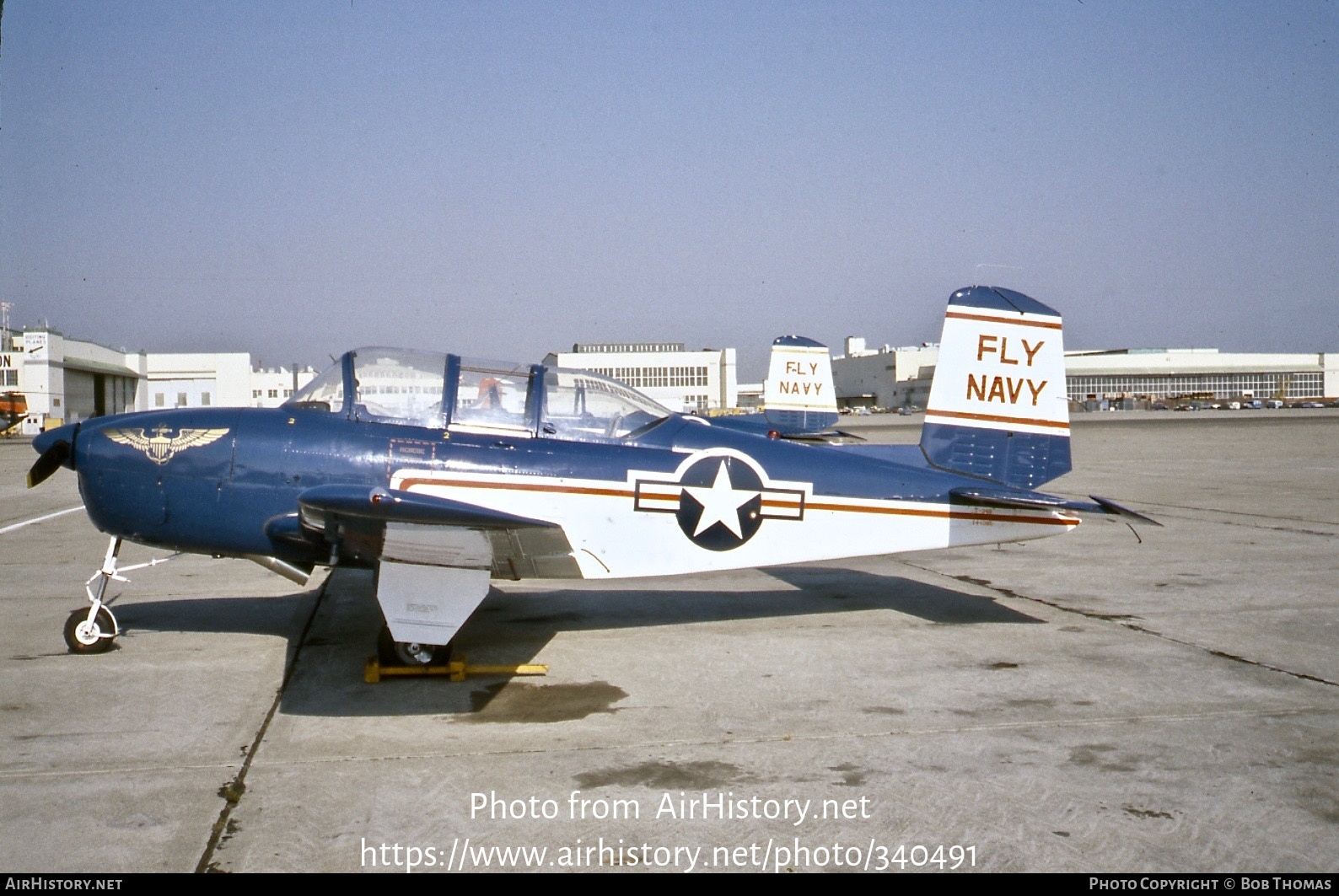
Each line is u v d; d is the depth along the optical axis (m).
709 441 7.03
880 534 7.25
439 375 6.75
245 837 3.64
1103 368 110.38
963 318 7.47
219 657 6.39
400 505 5.38
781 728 4.94
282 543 6.39
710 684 5.76
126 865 3.41
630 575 6.87
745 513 7.00
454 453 6.58
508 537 6.02
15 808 3.89
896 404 114.88
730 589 9.04
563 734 4.86
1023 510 7.45
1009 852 3.55
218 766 4.38
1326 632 7.15
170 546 6.60
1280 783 4.19
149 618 7.60
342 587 9.02
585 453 6.75
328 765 4.40
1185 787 4.14
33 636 6.96
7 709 5.22
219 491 6.39
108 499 6.43
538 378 6.86
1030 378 7.53
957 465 7.46
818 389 22.14
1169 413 80.19
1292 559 10.69
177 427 6.49
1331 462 26.09
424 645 5.80
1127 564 10.52
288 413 6.63
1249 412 80.25
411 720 5.09
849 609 8.12
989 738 4.77
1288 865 3.45
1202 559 10.79
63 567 10.29
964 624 7.49
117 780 4.20
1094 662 6.29
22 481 23.23
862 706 5.33
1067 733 4.84
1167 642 6.83
